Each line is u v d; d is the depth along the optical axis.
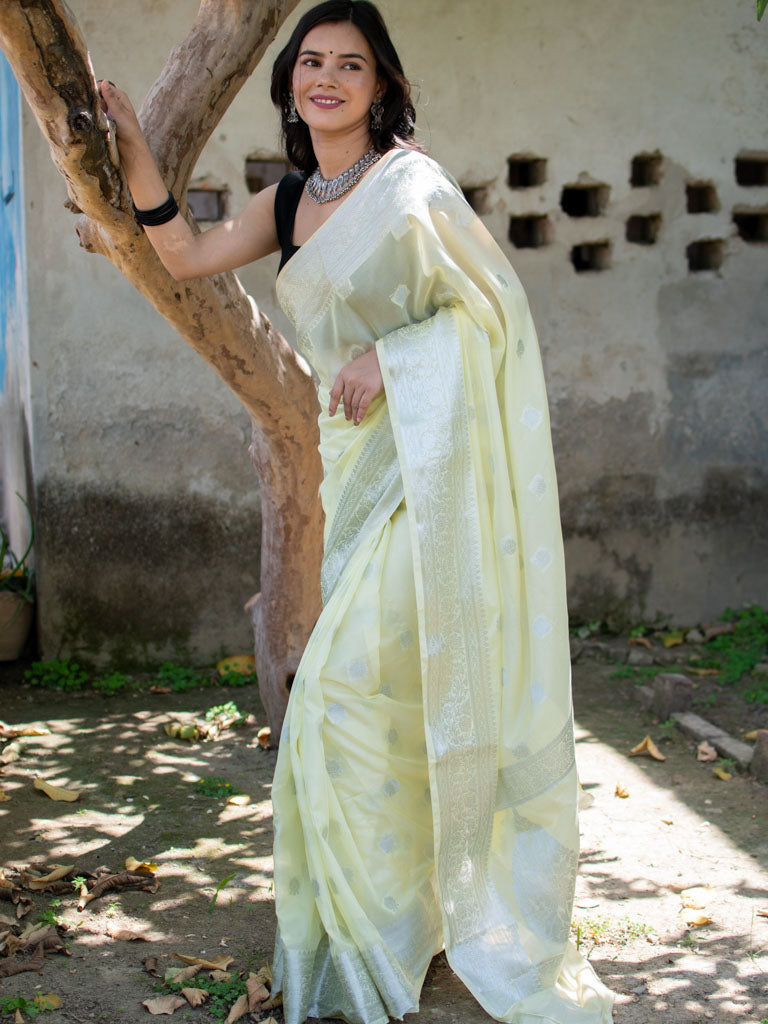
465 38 6.09
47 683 5.82
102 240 3.28
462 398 2.86
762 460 6.78
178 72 3.23
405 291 2.90
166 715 5.39
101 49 5.66
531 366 2.93
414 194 2.81
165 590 6.05
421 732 2.89
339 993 2.76
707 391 6.67
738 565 6.80
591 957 3.13
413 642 2.86
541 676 2.87
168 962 3.06
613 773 4.63
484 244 2.91
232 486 6.07
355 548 2.94
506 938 2.83
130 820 4.12
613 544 6.63
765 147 6.56
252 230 3.12
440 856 2.77
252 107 5.91
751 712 5.36
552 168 6.31
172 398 5.96
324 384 3.10
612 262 6.46
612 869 3.72
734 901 3.48
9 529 7.53
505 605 2.89
